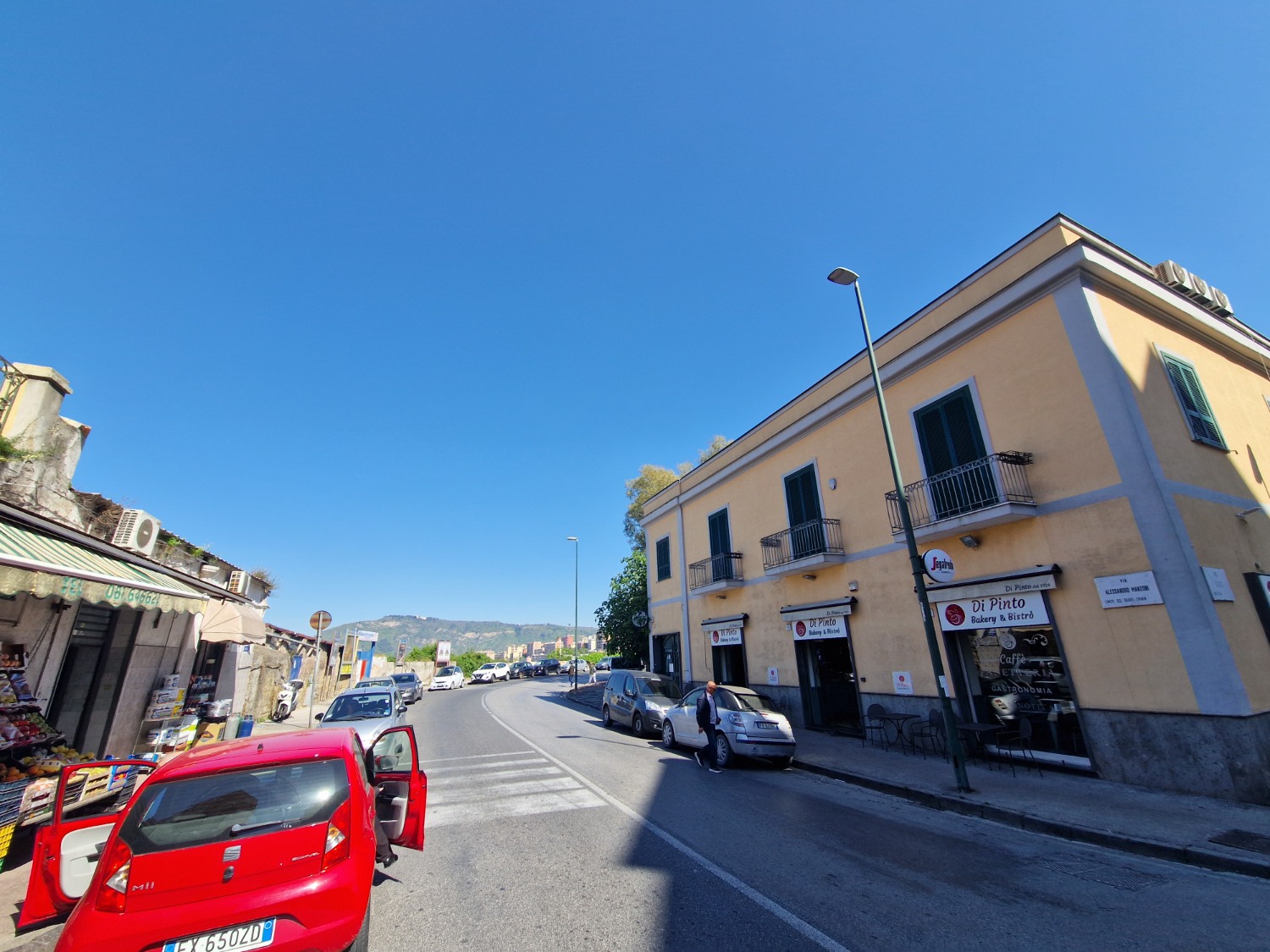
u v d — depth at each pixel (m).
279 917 3.20
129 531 9.73
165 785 3.49
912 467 11.94
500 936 4.10
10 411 8.09
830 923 4.22
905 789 8.41
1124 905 4.54
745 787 9.00
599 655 62.66
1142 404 8.84
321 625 17.41
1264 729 7.29
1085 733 8.51
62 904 3.80
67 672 9.27
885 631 12.20
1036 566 9.36
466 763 10.98
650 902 4.62
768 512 16.59
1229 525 8.98
